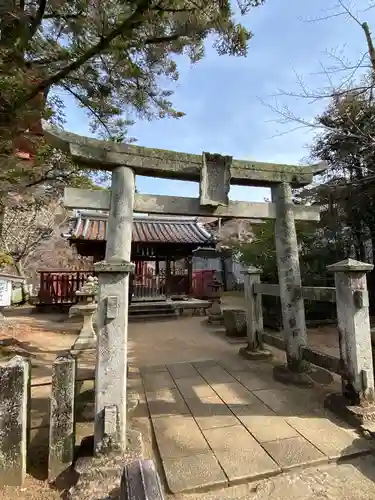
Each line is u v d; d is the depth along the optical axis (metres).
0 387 2.08
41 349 5.78
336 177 8.45
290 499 1.94
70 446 2.17
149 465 1.50
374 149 6.60
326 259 8.32
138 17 3.42
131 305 10.16
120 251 3.18
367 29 6.28
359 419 2.74
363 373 2.89
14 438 2.08
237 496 1.99
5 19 3.25
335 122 7.43
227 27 4.07
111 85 5.05
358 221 8.28
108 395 2.29
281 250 4.11
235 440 2.58
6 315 10.16
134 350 5.88
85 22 3.63
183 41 4.48
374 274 8.30
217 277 18.38
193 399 3.43
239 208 3.95
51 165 5.70
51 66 4.17
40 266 17.81
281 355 5.26
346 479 2.13
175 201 3.67
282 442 2.54
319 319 8.19
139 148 3.43
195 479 2.10
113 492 1.95
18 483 2.06
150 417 3.01
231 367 4.58
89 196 3.25
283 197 4.14
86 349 5.23
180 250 11.75
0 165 4.55
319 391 3.58
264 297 7.89
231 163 3.87
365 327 2.98
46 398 3.54
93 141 3.25
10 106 3.82
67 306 10.91
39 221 14.53
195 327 8.30
